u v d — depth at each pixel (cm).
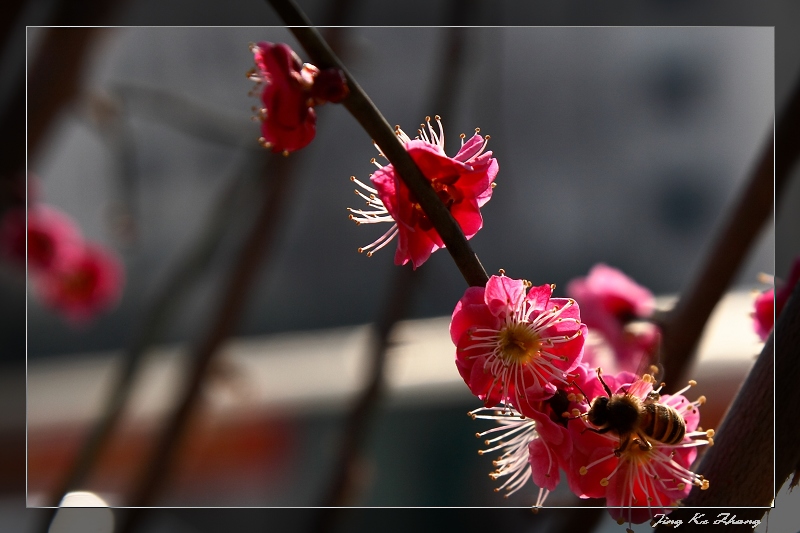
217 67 141
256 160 79
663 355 63
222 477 115
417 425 109
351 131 151
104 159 135
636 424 56
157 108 77
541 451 56
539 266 162
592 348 70
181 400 78
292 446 120
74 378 139
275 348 148
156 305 74
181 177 156
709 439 56
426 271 72
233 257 80
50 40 70
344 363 134
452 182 57
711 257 63
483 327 56
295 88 56
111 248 109
